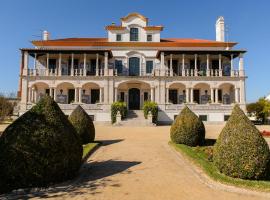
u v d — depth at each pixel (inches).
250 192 349.7
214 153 425.4
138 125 1358.3
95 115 1518.2
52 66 1718.8
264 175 382.9
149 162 510.0
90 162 519.2
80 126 697.6
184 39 1998.0
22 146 357.1
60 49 1600.6
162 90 1594.5
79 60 1728.6
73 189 359.3
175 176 421.7
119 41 1786.4
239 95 1585.9
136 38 1807.3
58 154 373.1
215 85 1595.7
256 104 1903.3
